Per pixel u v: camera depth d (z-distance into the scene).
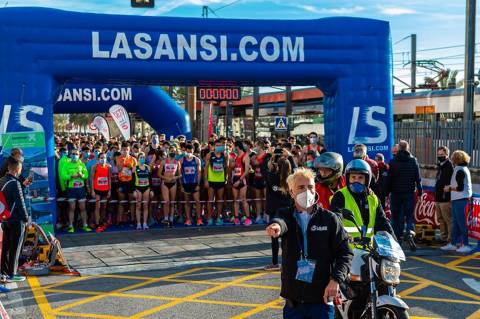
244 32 12.27
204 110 26.64
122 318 6.38
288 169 7.96
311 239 4.09
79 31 11.44
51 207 11.29
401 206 10.46
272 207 8.21
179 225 12.82
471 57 18.67
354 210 5.18
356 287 4.94
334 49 12.70
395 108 28.62
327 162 6.39
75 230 12.17
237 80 12.30
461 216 9.77
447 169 10.05
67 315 6.48
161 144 13.54
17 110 11.04
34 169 11.02
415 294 7.29
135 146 13.99
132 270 8.63
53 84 11.38
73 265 8.94
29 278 8.19
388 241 4.70
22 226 8.03
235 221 12.84
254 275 8.30
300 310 4.09
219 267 8.81
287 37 12.43
